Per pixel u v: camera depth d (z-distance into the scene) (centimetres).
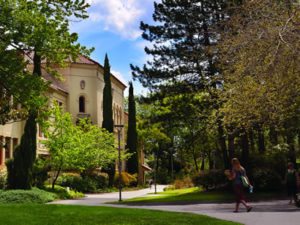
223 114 2555
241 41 1475
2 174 3156
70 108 5381
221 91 2403
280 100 1579
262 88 1505
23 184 2972
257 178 2969
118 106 6669
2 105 2192
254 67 1408
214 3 3159
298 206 1838
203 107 3272
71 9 2030
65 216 1316
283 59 1302
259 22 1403
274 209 1761
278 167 3180
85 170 4556
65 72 5406
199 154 6562
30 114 2262
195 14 3228
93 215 1344
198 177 3359
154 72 3391
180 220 1271
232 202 2345
